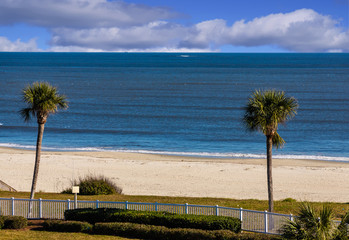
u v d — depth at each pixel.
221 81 181.50
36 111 27.05
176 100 125.31
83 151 63.41
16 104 117.75
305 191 38.94
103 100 125.62
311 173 47.31
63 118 95.31
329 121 91.00
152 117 97.06
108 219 22.28
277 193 38.03
